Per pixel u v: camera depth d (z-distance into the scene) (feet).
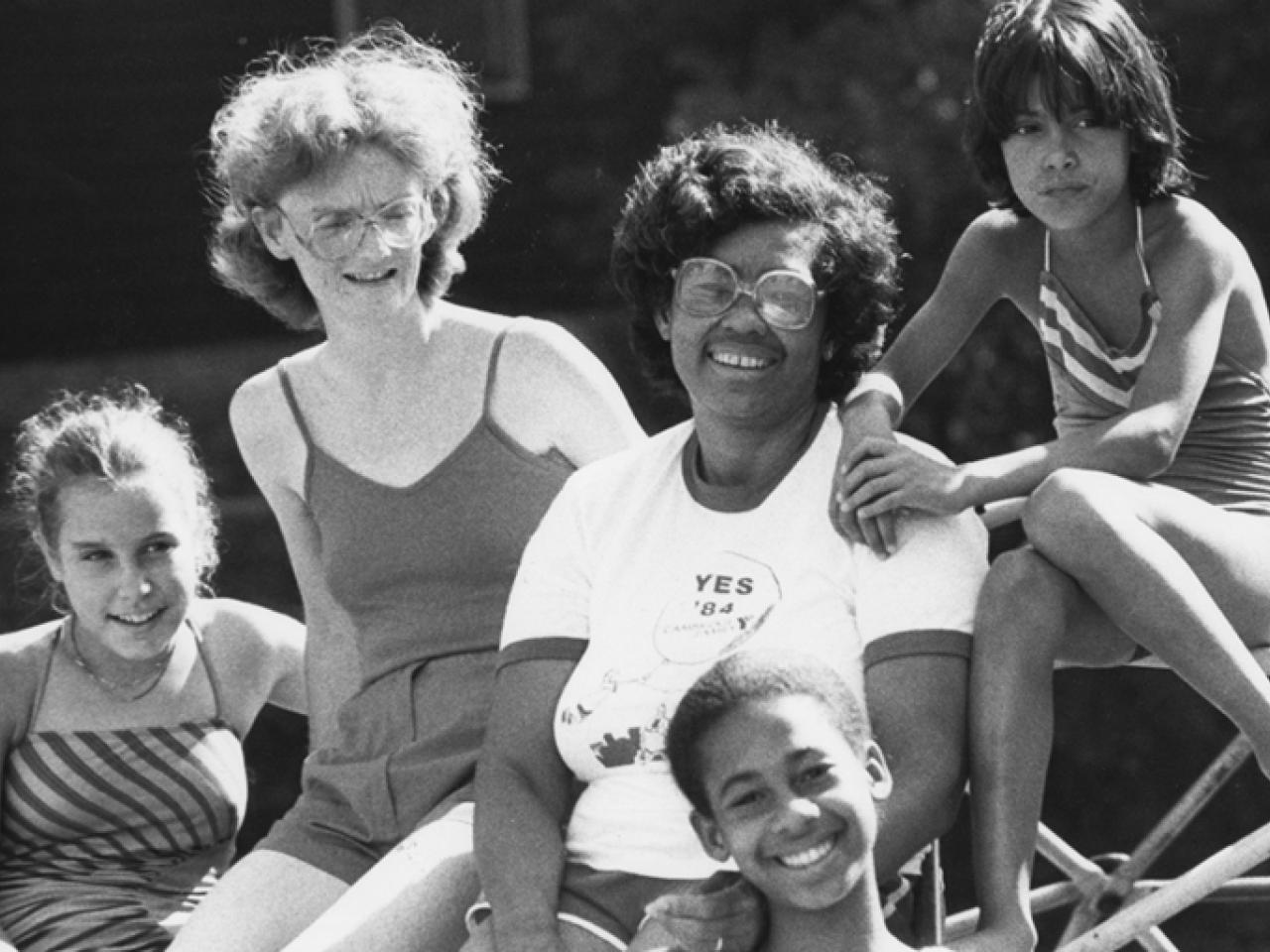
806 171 11.74
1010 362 33.96
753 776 9.79
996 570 11.32
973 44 35.47
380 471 13.60
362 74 13.55
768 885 9.89
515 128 43.93
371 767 13.08
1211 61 35.01
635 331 12.37
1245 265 13.26
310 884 12.90
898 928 11.10
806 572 11.39
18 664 13.84
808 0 39.24
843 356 12.05
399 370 13.56
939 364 13.84
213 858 14.06
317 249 13.28
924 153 34.73
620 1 40.98
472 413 13.56
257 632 14.37
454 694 13.23
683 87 41.42
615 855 11.30
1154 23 34.99
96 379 42.45
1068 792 31.99
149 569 13.52
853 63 35.96
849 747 9.98
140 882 13.74
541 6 43.96
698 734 9.93
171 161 46.26
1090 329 13.30
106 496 13.41
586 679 11.52
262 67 45.75
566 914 11.25
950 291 13.87
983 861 10.89
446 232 13.89
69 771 13.66
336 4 45.39
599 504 11.91
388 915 12.23
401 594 13.55
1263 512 13.05
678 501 11.80
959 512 11.38
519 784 11.69
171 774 13.78
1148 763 31.91
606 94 42.83
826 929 10.03
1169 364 12.64
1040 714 11.02
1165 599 11.21
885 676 11.07
